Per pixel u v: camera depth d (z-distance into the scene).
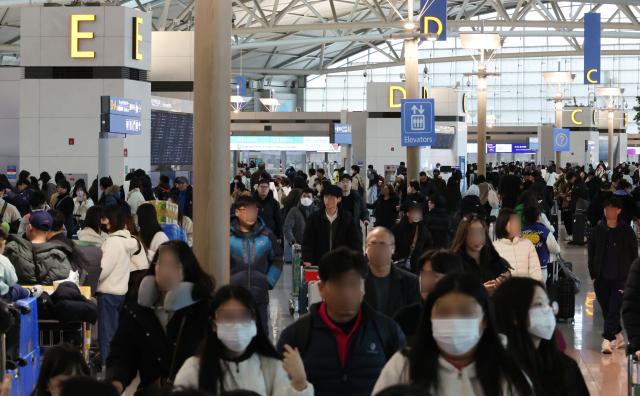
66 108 18.69
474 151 49.31
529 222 7.52
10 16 35.84
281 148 34.50
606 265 7.44
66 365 3.05
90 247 6.73
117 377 3.47
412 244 7.40
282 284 11.71
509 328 2.91
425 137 16.50
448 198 16.23
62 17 18.62
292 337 3.41
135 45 18.98
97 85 18.62
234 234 5.91
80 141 18.70
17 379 5.11
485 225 5.14
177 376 2.96
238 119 36.50
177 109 21.98
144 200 12.22
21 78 18.73
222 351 2.96
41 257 6.14
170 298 3.47
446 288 2.61
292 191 13.34
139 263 6.71
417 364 2.65
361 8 48.50
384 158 33.53
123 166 18.75
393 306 4.53
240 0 39.66
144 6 35.12
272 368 3.04
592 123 48.66
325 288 3.29
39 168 18.78
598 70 28.69
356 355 3.36
